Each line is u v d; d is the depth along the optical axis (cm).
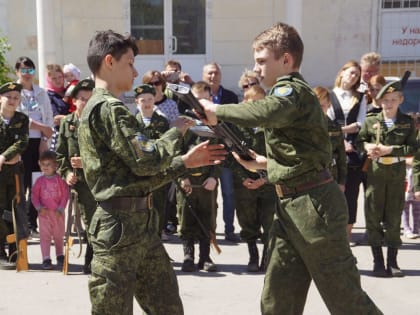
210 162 348
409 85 851
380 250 591
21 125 603
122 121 322
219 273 594
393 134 588
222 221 811
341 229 347
